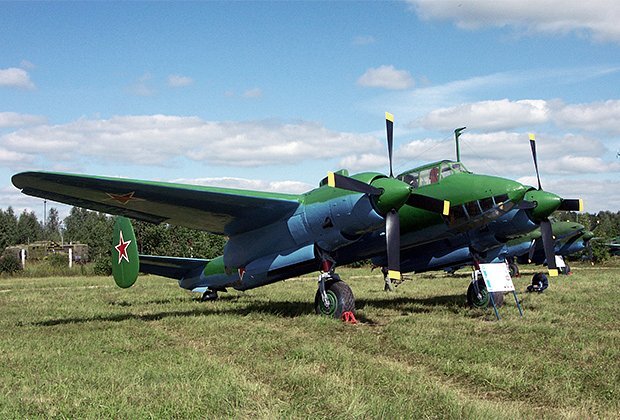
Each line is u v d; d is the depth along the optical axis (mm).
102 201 10852
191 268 15664
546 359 6910
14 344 8164
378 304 13969
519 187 10945
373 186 10062
